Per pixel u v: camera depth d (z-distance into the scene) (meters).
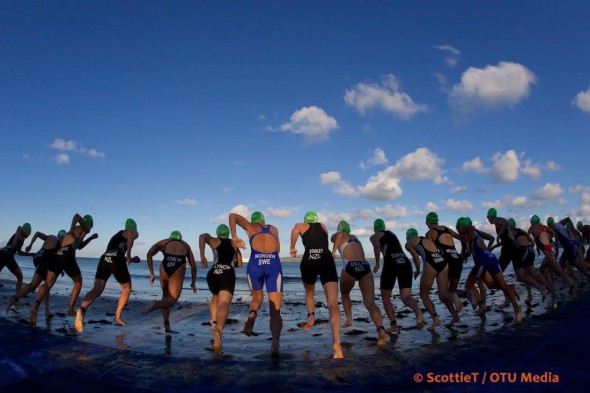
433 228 8.45
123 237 7.95
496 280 7.87
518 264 10.14
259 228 6.50
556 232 12.93
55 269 8.34
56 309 10.35
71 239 8.62
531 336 6.11
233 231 6.42
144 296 14.87
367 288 6.62
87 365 5.08
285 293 17.61
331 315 5.66
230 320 9.47
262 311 11.06
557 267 10.91
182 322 9.00
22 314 9.09
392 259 7.51
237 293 17.59
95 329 7.71
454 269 8.15
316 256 6.24
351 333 7.49
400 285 7.58
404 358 5.29
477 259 8.62
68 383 4.37
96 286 7.45
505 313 8.79
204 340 6.94
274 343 5.76
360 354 5.68
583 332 6.16
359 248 6.87
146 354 5.72
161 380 4.53
